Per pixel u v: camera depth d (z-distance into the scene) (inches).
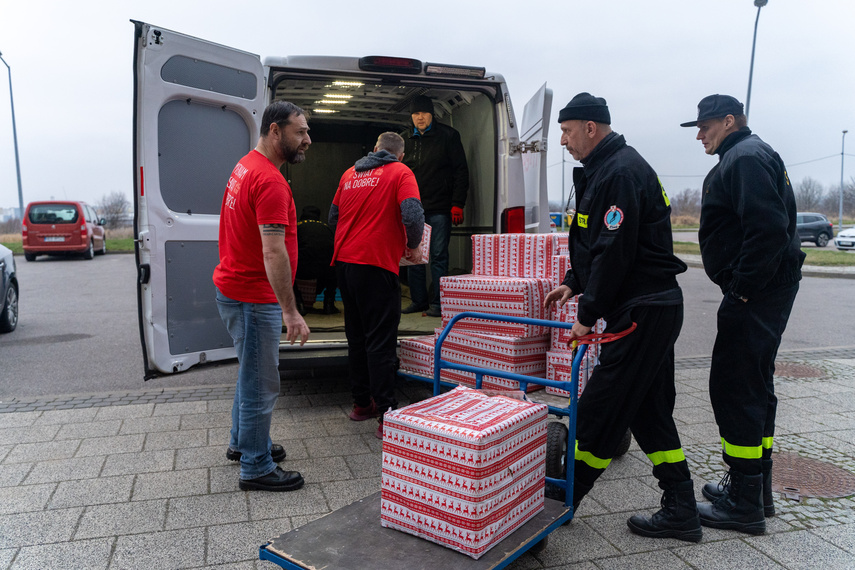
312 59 177.9
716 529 111.8
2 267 298.0
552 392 137.0
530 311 137.3
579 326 101.2
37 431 158.9
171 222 156.8
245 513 115.3
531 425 94.4
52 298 444.5
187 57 155.9
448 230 226.5
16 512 114.8
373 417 169.6
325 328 205.8
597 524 113.0
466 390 107.2
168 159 156.5
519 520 93.5
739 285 104.2
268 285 121.3
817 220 1189.7
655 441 107.8
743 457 109.6
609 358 101.7
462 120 242.4
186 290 161.5
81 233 786.8
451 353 151.5
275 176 114.7
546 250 145.5
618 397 101.3
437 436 85.6
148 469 135.1
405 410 93.7
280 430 160.6
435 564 82.8
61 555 100.2
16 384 210.4
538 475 97.9
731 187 107.3
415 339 168.6
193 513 115.0
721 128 114.9
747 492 110.1
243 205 116.6
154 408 178.9
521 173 203.2
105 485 126.7
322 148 307.9
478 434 82.7
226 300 122.3
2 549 102.0
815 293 502.9
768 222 100.9
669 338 101.2
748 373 109.0
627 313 100.0
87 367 235.9
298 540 89.3
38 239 772.6
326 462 139.6
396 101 256.5
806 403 187.5
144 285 155.1
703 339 300.4
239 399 128.3
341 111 273.3
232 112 168.4
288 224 117.9
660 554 103.0
